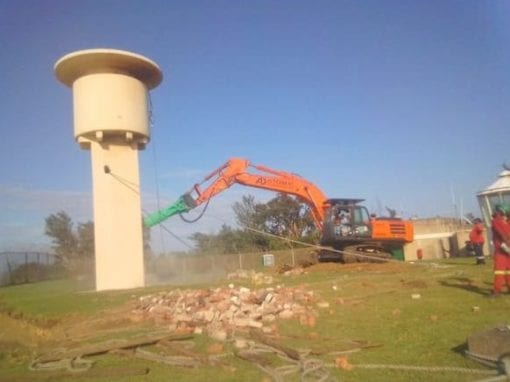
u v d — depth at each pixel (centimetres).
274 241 5100
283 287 1709
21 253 4369
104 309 1507
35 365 824
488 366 675
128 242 2278
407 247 3703
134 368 750
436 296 1351
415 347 805
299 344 862
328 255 2908
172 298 1417
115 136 2300
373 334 923
